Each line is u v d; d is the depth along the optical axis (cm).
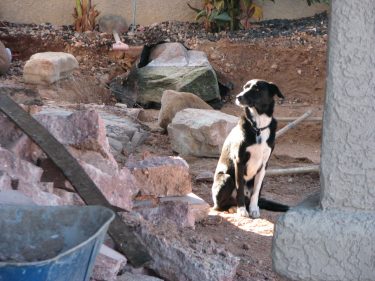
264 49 1578
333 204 444
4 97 616
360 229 436
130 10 1738
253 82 884
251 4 1688
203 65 1502
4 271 410
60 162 614
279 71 1559
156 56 1536
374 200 439
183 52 1532
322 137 444
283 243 446
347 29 429
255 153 886
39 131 617
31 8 1722
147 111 1446
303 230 442
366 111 433
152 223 660
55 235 486
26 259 480
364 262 438
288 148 1252
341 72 433
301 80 1545
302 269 445
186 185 756
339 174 441
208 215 852
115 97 1491
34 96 1167
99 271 542
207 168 1098
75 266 437
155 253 598
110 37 1638
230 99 1537
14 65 1519
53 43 1600
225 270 588
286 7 1755
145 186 733
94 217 486
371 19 426
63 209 490
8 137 654
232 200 911
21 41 1605
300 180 1084
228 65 1571
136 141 1166
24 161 614
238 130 895
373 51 428
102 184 653
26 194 579
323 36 1592
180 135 1152
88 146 679
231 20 1672
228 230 810
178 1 1752
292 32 1627
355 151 438
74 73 1470
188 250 603
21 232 487
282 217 448
